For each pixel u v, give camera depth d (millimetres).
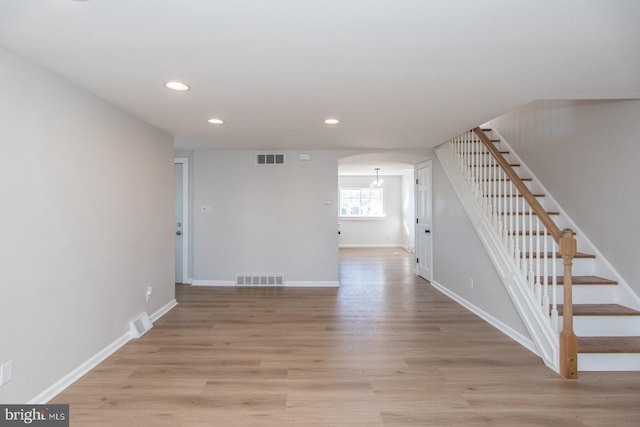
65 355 2422
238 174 5539
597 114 3289
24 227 2076
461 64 2164
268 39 1842
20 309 2049
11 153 1989
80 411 2135
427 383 2508
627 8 1545
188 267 5652
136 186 3418
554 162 3926
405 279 6137
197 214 5582
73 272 2506
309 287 5492
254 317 4000
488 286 3840
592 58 2076
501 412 2158
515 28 1727
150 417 2084
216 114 3301
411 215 10305
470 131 4395
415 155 5535
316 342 3262
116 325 3084
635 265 2912
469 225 4297
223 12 1583
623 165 3004
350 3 1516
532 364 2805
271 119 3498
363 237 11367
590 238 3398
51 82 2285
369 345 3195
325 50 1973
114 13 1586
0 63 1922
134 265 3393
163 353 2996
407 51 1984
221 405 2219
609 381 2512
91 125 2707
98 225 2803
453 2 1509
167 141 4164
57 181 2342
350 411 2168
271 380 2543
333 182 5523
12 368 1994
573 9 1560
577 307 2986
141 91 2650
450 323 3797
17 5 1508
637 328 2842
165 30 1746
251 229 5555
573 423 2049
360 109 3131
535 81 2451
